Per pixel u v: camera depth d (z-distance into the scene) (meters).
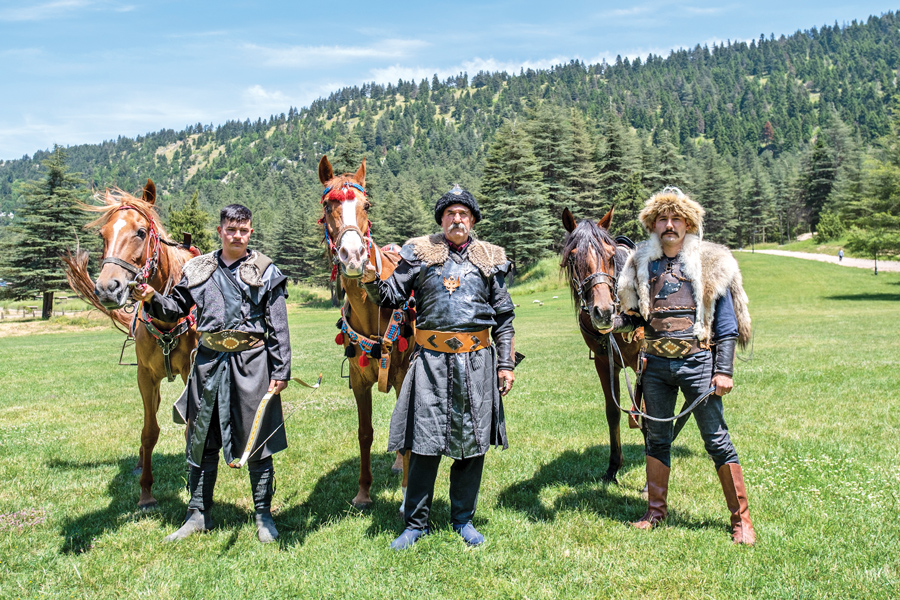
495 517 3.94
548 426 6.68
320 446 5.97
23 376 12.25
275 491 4.61
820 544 3.36
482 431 3.42
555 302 38.50
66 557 3.44
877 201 35.16
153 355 4.11
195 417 3.62
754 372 9.90
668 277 3.62
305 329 27.17
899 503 3.94
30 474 5.14
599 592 2.93
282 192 182.62
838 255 56.97
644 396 3.79
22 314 41.84
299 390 9.78
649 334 3.72
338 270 3.73
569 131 60.50
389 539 3.61
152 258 3.77
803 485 4.39
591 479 4.80
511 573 3.15
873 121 181.88
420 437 3.38
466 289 3.46
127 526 3.89
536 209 52.19
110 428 7.05
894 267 45.41
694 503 4.11
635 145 65.81
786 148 187.62
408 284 3.56
